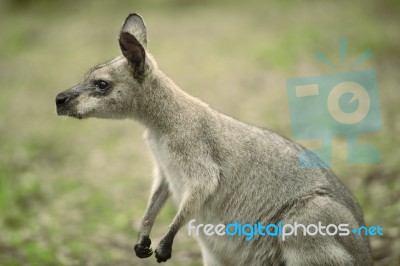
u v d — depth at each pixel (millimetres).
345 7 58688
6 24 68875
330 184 14531
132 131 34875
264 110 34375
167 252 14102
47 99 42844
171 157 14336
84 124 37344
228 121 14906
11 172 28250
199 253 19656
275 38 49312
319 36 47531
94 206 24719
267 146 14734
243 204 14484
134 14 15461
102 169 29312
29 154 31391
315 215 13773
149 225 15180
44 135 35406
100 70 14734
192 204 14070
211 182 14148
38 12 74125
